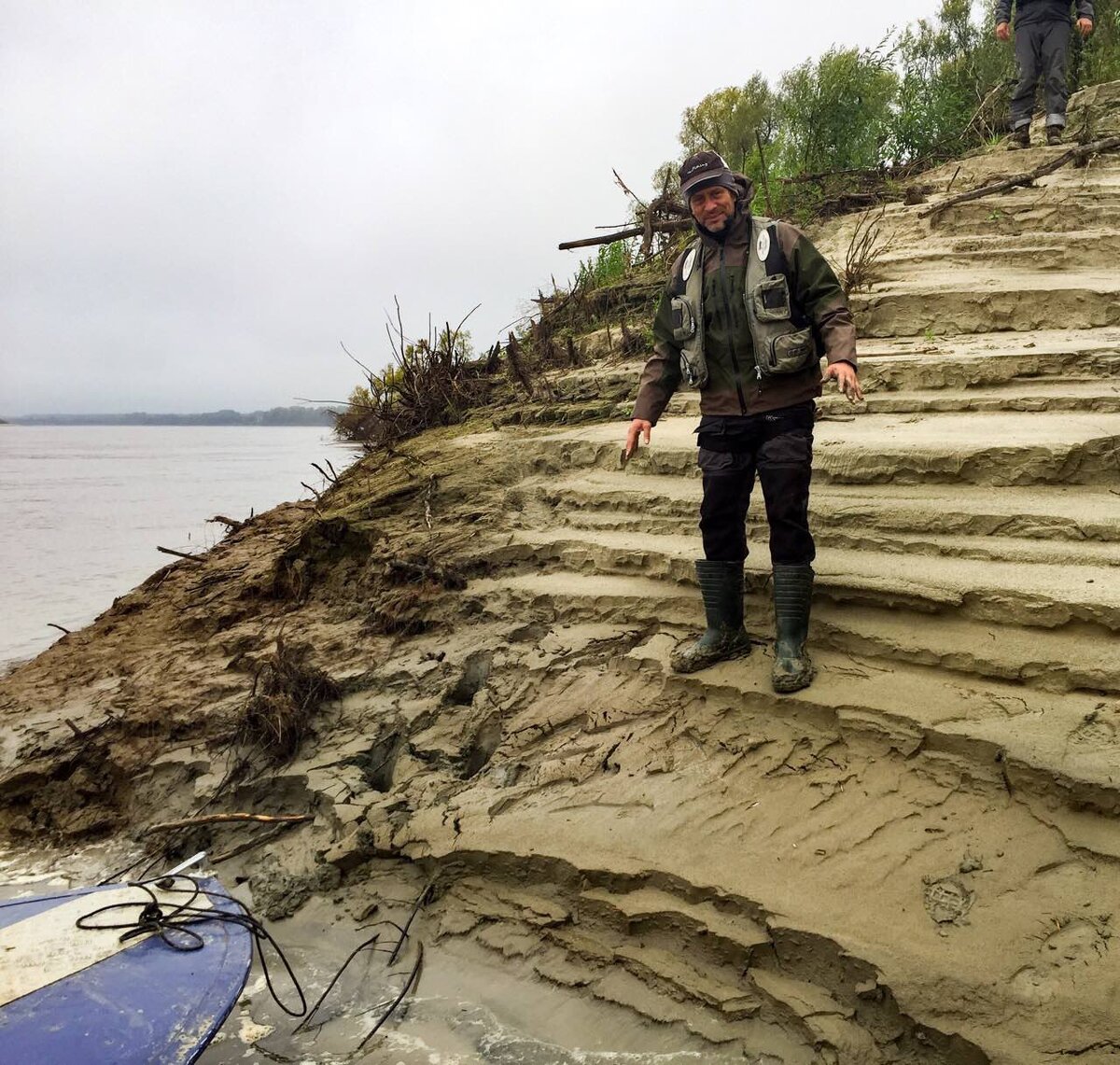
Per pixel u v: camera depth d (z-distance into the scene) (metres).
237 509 19.33
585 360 9.48
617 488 6.00
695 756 3.99
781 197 11.34
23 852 4.87
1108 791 3.04
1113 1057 2.52
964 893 3.05
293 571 6.95
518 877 3.74
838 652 4.13
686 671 4.32
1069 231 8.61
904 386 6.17
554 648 4.95
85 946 3.12
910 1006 2.80
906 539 4.45
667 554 5.07
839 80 12.66
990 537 4.32
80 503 21.75
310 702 5.12
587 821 3.80
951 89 14.10
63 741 5.54
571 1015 3.21
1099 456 4.53
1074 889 2.94
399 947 3.65
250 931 3.27
